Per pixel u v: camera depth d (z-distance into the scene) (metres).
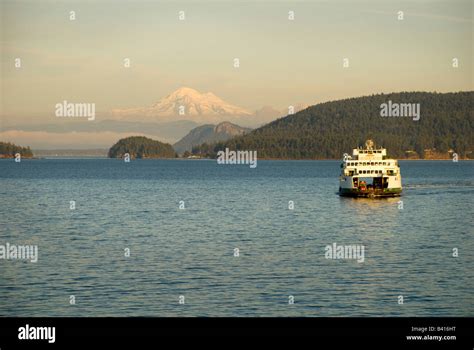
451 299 50.75
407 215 108.56
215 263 63.09
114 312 47.53
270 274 58.16
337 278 56.88
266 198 146.12
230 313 47.16
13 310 48.09
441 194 153.38
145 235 83.50
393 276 57.81
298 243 76.50
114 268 60.88
